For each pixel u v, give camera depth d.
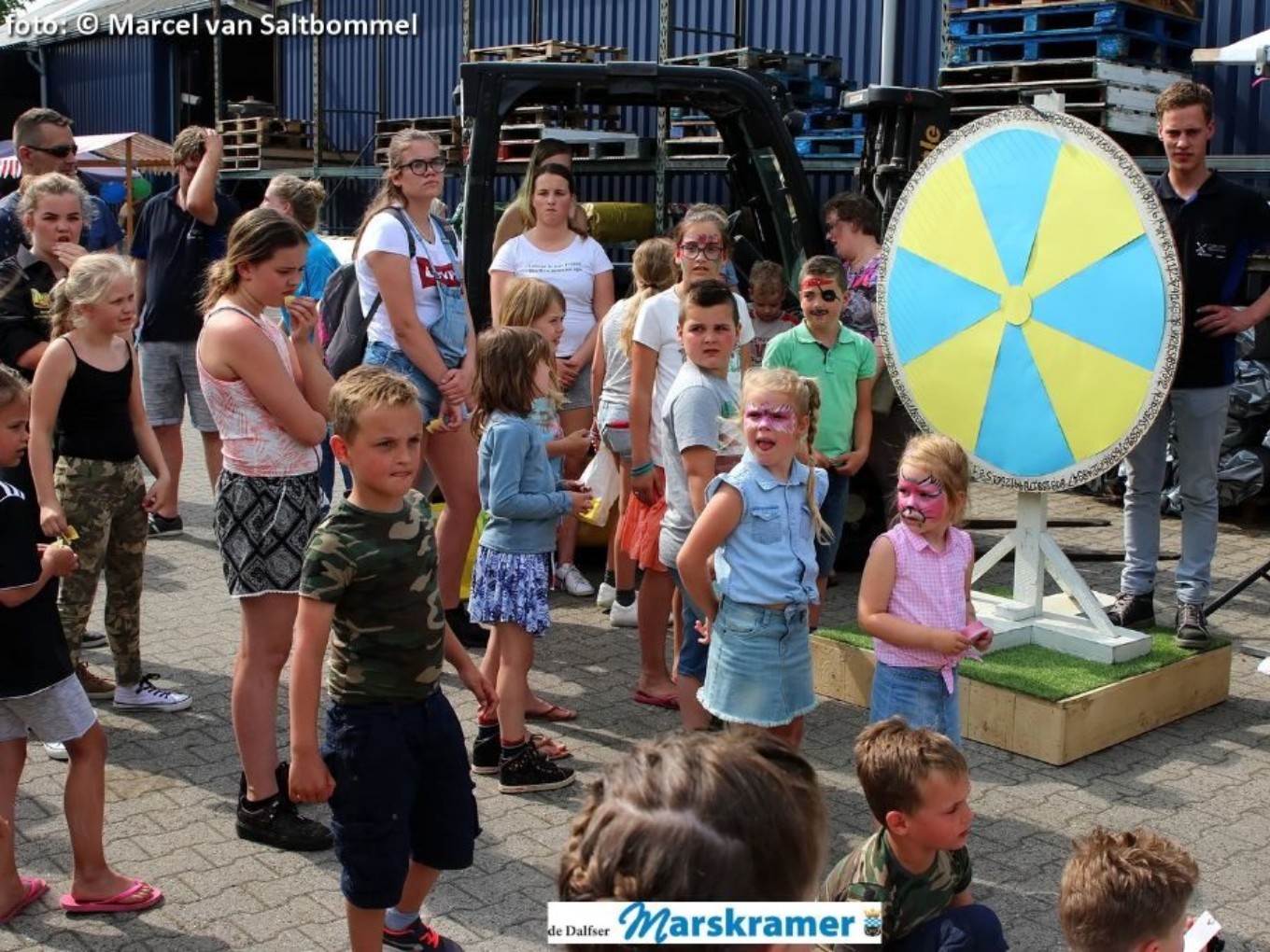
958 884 2.91
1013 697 4.57
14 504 3.25
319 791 2.97
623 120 13.12
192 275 7.13
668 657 5.66
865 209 6.53
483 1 15.26
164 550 7.29
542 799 4.23
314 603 2.96
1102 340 4.59
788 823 1.21
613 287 6.73
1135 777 4.41
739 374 5.05
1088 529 7.89
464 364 5.34
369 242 5.09
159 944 3.35
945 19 9.08
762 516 3.72
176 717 4.89
